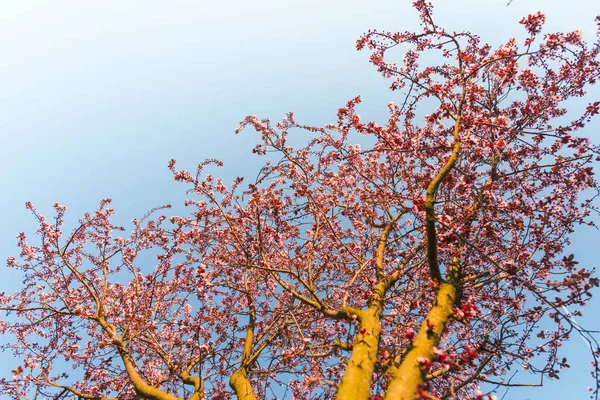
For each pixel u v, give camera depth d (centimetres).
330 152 743
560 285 497
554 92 635
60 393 670
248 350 702
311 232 829
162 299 871
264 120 682
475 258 628
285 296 844
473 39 635
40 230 820
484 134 643
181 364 732
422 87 631
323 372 676
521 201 629
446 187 646
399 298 694
